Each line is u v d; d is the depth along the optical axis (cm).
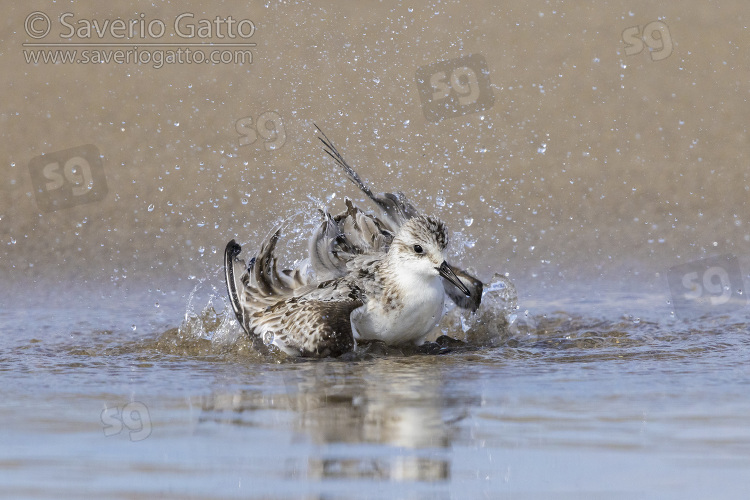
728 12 7081
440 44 6538
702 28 6912
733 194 5275
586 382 2519
